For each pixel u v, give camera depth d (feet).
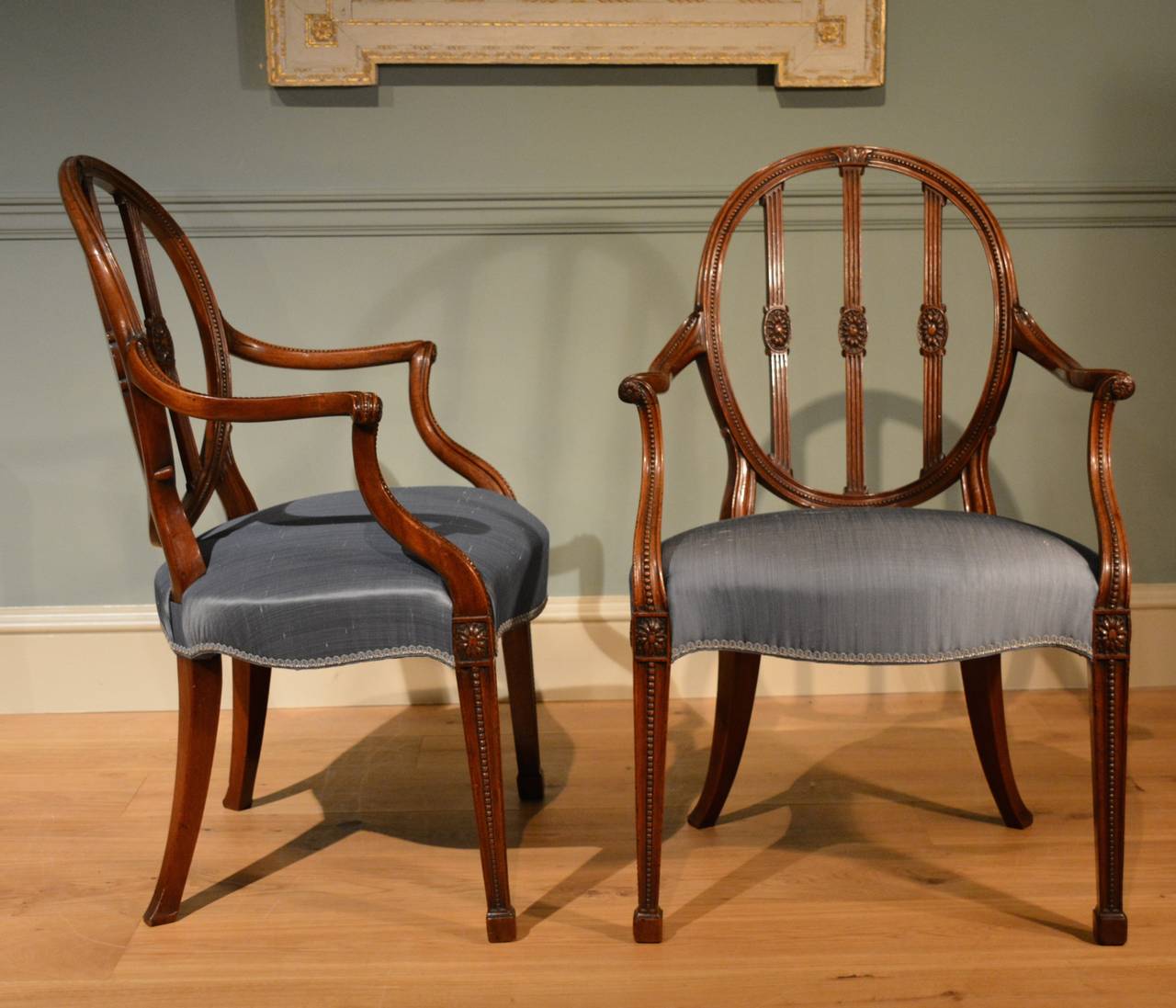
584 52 6.31
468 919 4.66
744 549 4.32
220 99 6.39
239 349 5.58
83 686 6.91
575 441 6.81
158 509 4.46
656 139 6.50
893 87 6.48
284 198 6.44
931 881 4.87
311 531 4.81
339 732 6.59
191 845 4.65
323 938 4.54
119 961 4.41
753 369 6.73
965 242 6.59
